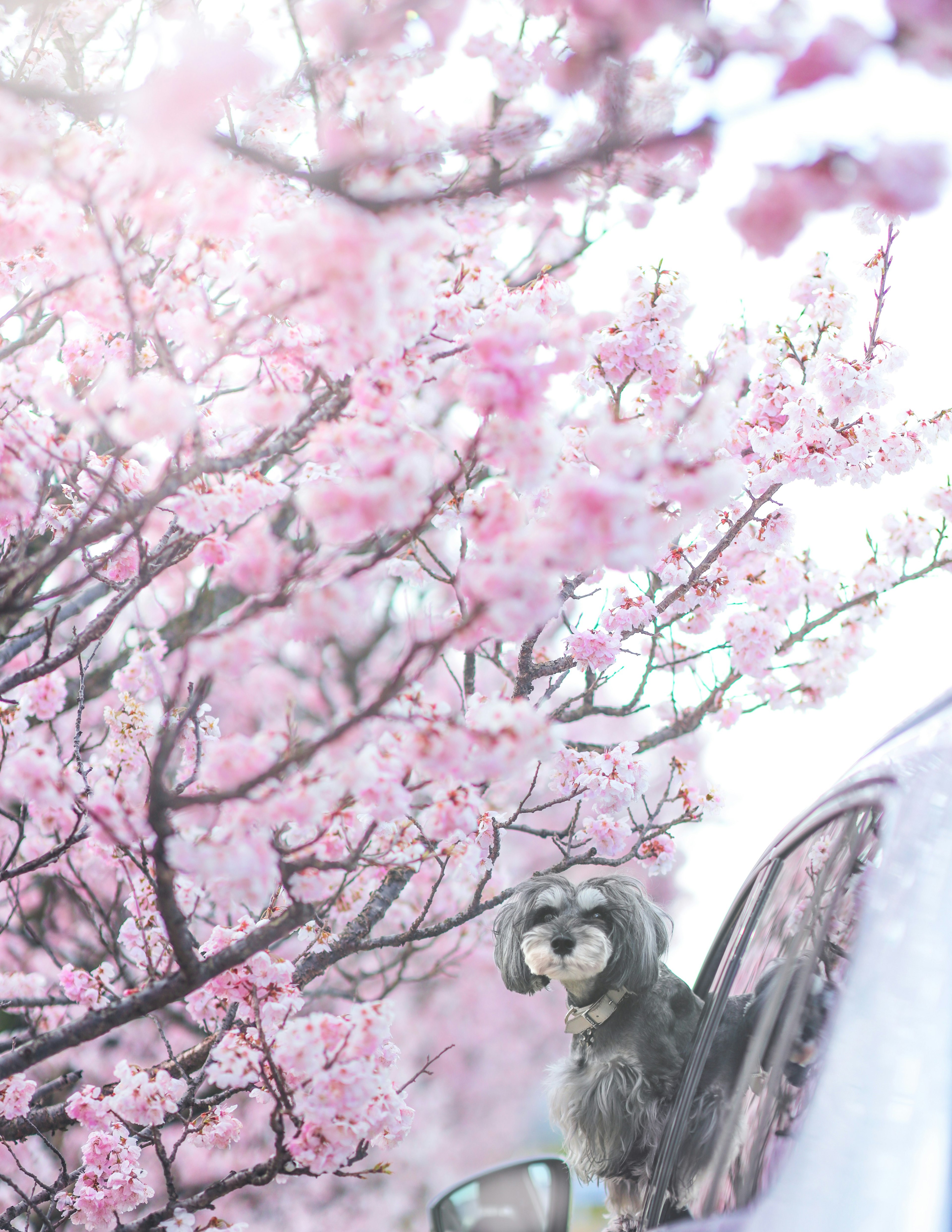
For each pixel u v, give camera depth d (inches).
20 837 124.9
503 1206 139.9
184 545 117.0
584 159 87.8
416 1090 468.1
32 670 112.3
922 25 61.9
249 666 90.0
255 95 118.5
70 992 131.6
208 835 95.2
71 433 130.4
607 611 154.8
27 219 110.7
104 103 90.5
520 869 442.9
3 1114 133.0
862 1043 52.1
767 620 155.3
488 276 128.0
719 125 72.2
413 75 110.9
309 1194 395.2
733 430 148.5
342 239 79.4
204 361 124.6
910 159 67.9
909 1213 42.0
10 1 125.4
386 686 85.4
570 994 159.2
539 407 90.3
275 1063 104.0
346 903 143.4
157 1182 320.8
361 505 84.8
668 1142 109.6
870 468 155.7
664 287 136.8
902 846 61.4
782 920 96.1
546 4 93.1
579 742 164.4
